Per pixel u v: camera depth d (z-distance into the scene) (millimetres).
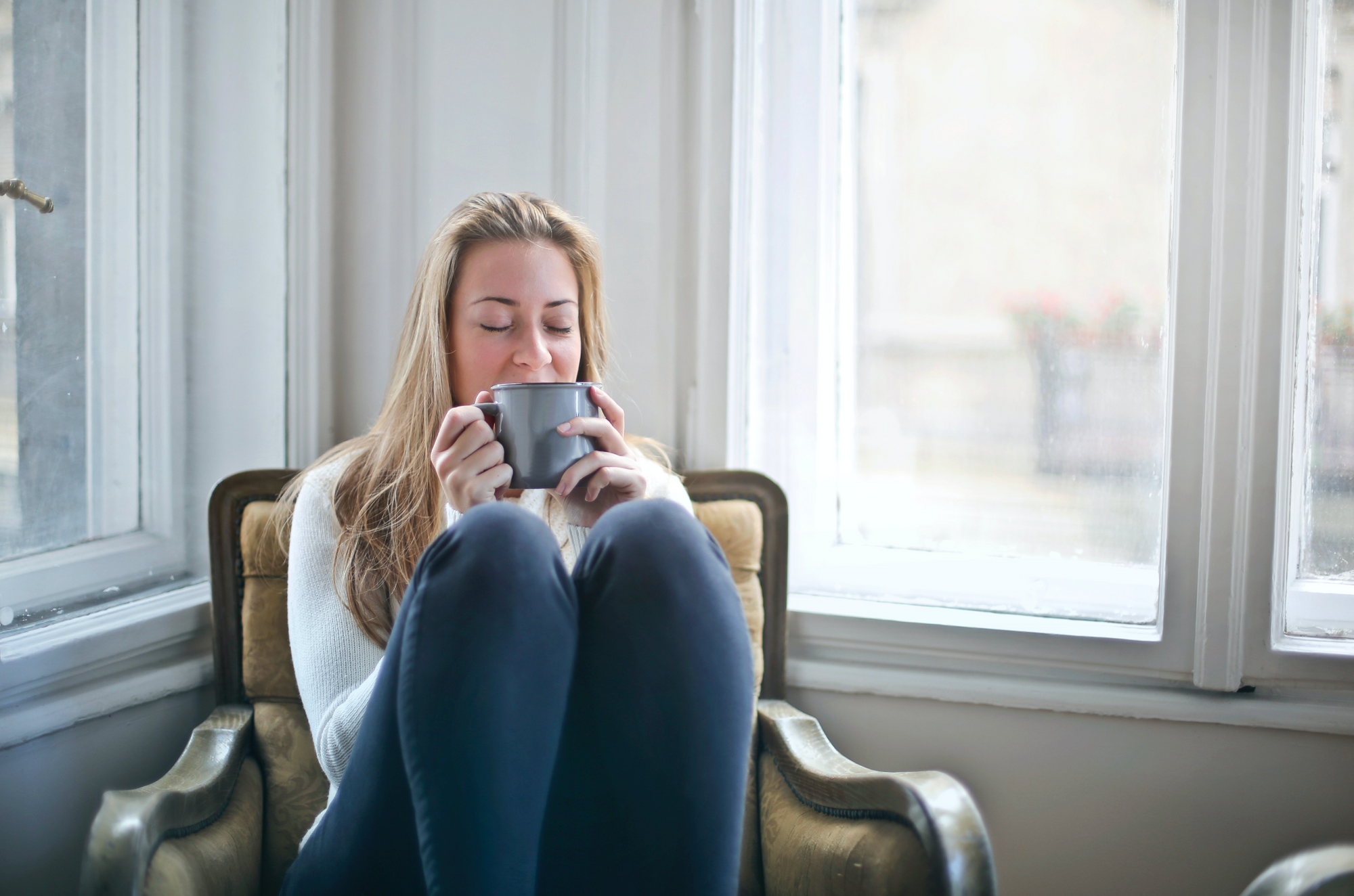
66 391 1323
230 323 1566
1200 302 1352
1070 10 1497
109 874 840
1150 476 1483
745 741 883
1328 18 1356
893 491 1630
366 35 1632
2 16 1217
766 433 1632
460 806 789
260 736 1264
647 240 1570
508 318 1212
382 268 1654
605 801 889
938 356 1594
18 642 1210
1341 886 769
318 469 1270
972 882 870
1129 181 1480
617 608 880
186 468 1506
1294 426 1355
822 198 1607
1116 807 1412
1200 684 1368
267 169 1602
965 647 1466
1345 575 1393
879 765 1514
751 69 1541
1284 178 1305
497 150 1609
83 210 1340
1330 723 1314
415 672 811
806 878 1084
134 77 1405
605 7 1562
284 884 984
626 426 1597
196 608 1438
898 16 1576
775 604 1445
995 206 1552
